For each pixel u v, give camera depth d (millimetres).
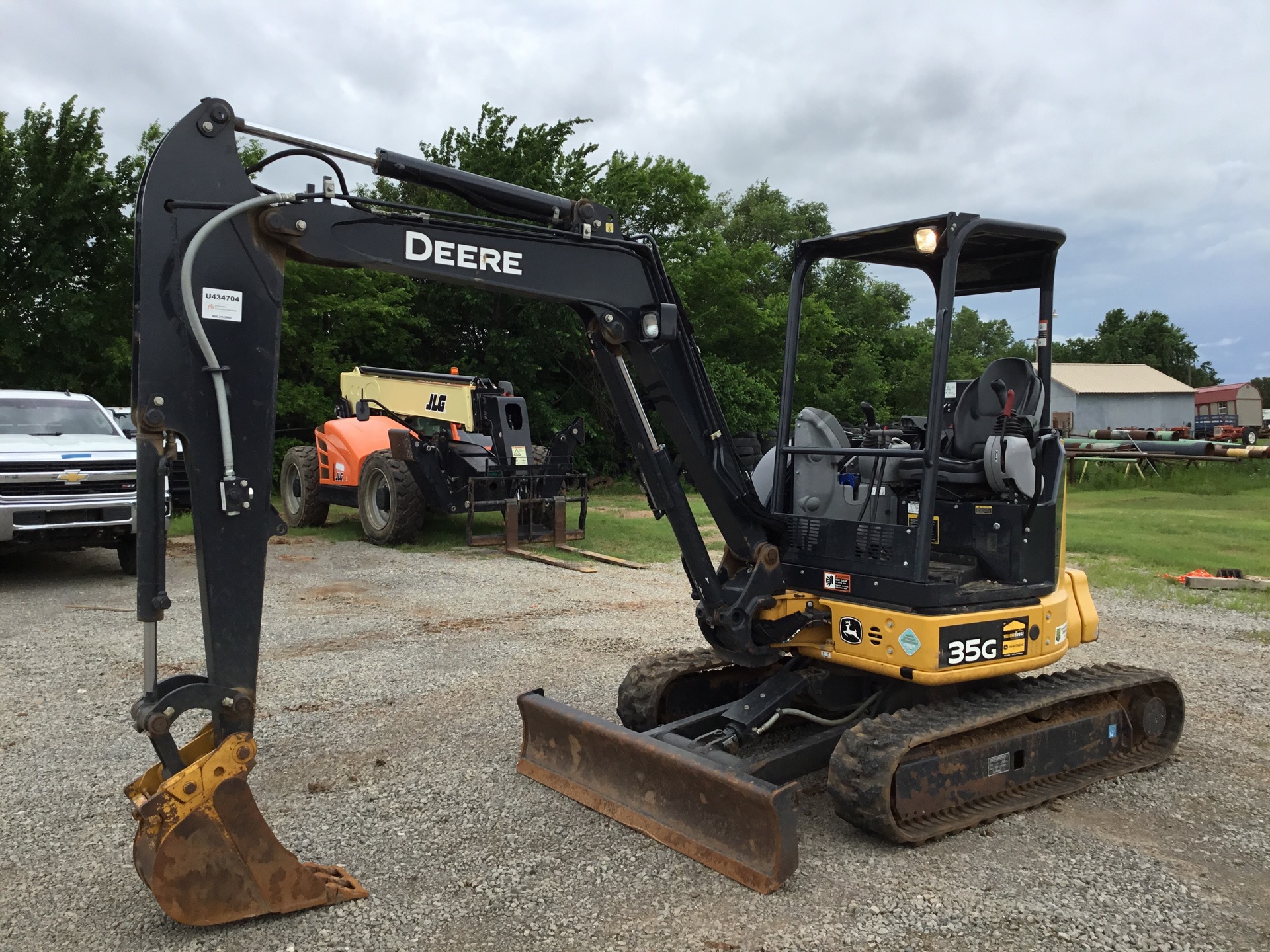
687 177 27969
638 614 8859
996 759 4426
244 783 3332
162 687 3316
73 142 17297
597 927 3379
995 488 4602
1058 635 4699
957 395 4992
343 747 5203
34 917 3445
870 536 4398
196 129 3330
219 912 3291
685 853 3914
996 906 3541
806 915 3465
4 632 7777
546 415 23422
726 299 26812
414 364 24094
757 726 4492
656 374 4375
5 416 10672
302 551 12547
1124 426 50094
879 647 4309
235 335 3365
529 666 6914
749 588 4504
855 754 3992
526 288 4004
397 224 3689
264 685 6344
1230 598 9820
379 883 3697
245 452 3375
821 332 27766
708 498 4582
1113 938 3328
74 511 9789
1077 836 4199
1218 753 5320
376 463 12922
